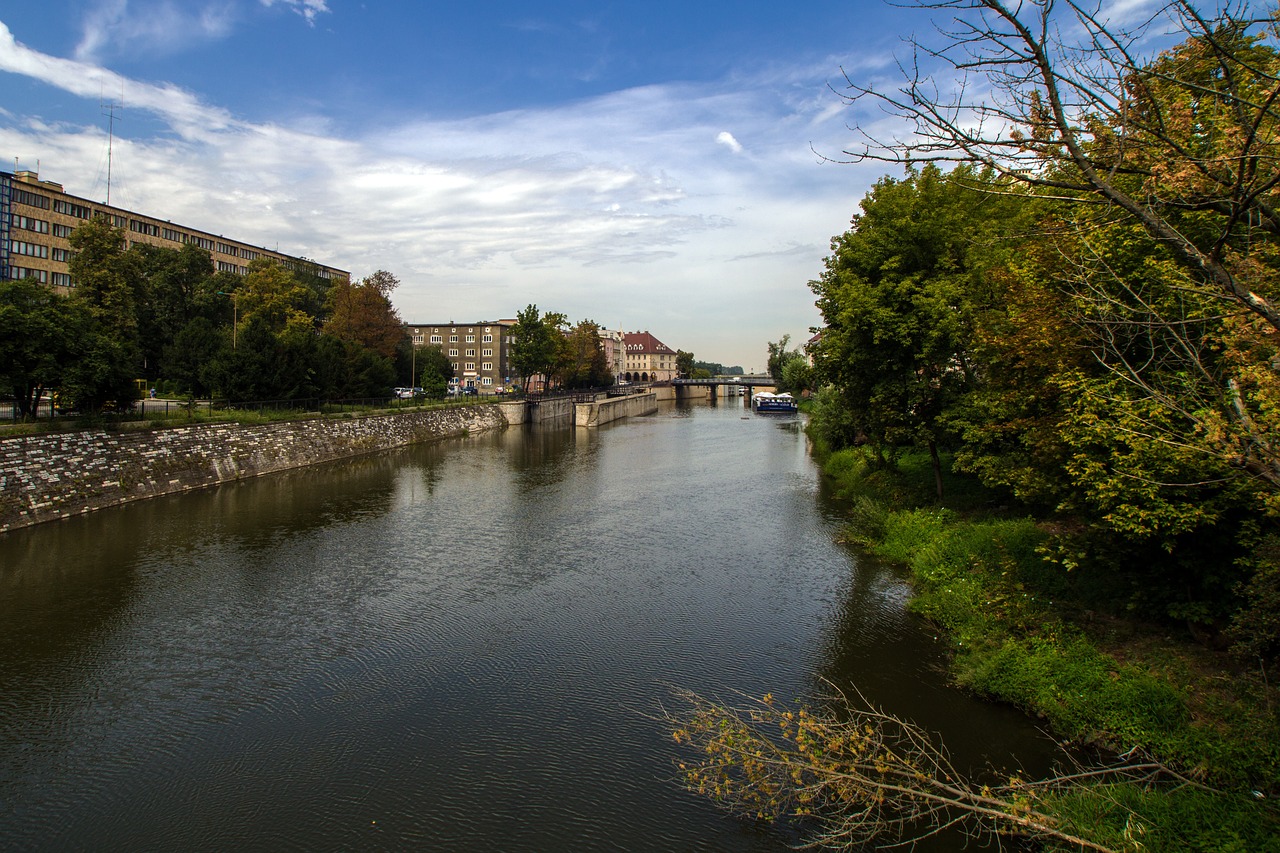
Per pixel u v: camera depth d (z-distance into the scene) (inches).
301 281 3801.7
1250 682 438.3
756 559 890.7
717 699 530.3
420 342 4884.4
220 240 3976.4
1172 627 528.4
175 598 748.0
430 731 496.4
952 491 1024.2
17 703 534.3
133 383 1301.7
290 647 631.8
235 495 1291.8
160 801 423.8
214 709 527.8
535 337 3250.5
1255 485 372.8
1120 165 220.8
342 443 1854.1
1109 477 435.8
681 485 1445.6
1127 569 526.3
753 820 399.9
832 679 555.5
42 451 1055.0
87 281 1957.4
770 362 4879.4
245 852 379.9
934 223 947.3
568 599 750.5
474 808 413.7
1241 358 269.6
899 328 881.5
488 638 650.8
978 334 660.1
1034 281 504.1
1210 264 208.4
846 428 1569.9
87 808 417.7
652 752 467.5
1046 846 337.1
